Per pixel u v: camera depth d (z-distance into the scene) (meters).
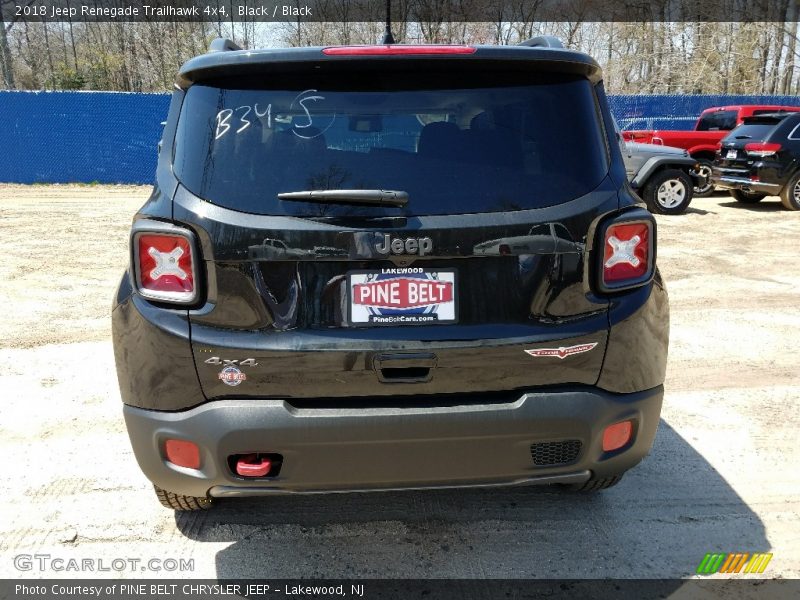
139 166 17.08
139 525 2.84
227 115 2.17
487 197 2.13
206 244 2.08
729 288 6.91
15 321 5.69
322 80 2.18
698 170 14.40
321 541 2.73
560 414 2.15
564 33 31.72
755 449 3.52
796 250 8.85
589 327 2.19
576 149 2.22
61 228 10.49
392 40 2.93
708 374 4.59
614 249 2.21
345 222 2.08
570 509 2.96
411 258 2.08
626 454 2.32
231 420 2.09
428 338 2.12
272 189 2.10
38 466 3.31
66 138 16.64
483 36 28.11
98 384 4.34
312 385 2.12
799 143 12.28
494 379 2.16
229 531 2.80
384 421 2.10
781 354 4.98
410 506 2.98
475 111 2.19
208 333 2.11
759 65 31.59
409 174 2.12
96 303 6.27
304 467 2.14
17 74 32.91
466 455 2.16
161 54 29.56
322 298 2.10
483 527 2.83
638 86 32.59
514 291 2.14
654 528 2.82
